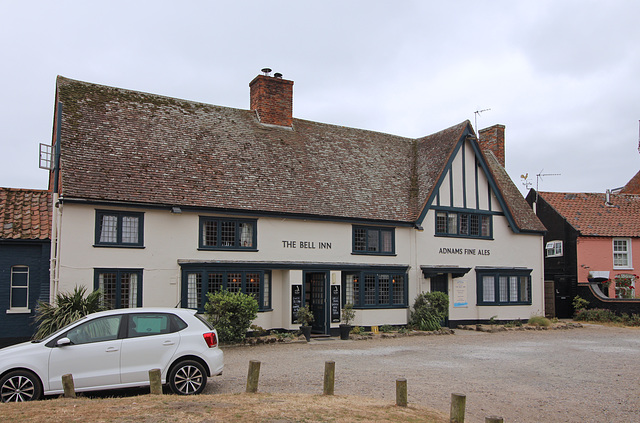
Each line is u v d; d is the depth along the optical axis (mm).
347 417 7984
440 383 11578
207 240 17469
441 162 22922
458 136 23188
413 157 25047
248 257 18031
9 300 15914
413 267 21688
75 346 9195
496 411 9688
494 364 13930
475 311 23297
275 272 18797
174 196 16891
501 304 23922
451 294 22656
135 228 16344
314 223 19516
